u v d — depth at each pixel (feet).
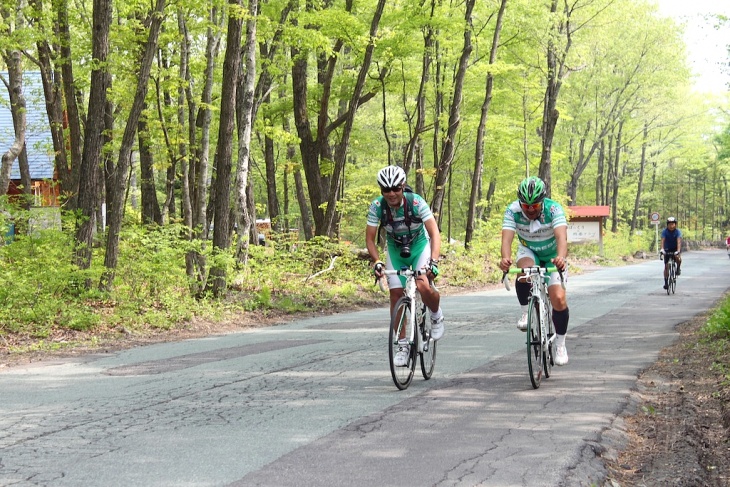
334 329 39.34
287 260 60.39
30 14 51.88
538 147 121.19
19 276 38.01
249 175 76.59
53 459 14.97
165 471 14.16
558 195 113.50
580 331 37.27
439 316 24.44
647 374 25.81
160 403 20.56
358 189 78.18
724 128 167.53
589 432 17.35
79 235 43.78
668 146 206.90
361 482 13.52
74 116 56.39
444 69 90.43
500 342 33.27
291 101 76.43
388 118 112.27
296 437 16.74
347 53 91.97
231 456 15.19
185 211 64.08
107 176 78.84
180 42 59.26
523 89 104.22
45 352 31.83
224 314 44.62
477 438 16.70
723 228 331.77
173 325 40.34
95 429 17.53
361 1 68.44
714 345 30.68
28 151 96.84
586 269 109.50
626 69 143.74
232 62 47.65
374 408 19.84
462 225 178.29
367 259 70.13
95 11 43.65
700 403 21.48
